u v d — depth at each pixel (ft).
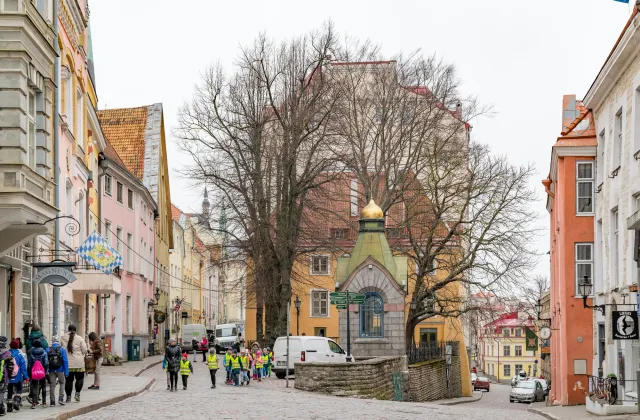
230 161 171.94
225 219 173.88
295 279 185.37
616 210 111.96
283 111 169.99
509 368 506.07
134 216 198.70
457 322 224.94
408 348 158.71
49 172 82.79
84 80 137.69
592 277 128.06
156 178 235.20
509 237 171.63
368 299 150.20
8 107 73.05
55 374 77.46
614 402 97.19
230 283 205.57
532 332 254.68
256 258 170.19
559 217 133.49
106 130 244.42
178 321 294.46
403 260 153.48
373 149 191.31
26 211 73.92
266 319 177.27
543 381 241.55
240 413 77.05
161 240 250.16
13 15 73.46
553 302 161.17
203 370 168.04
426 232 180.24
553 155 135.74
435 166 177.99
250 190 170.30
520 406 192.34
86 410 76.28
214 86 172.45
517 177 174.40
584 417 94.84
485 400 227.81
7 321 89.76
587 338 127.85
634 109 98.73
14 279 92.22
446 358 195.52
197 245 363.35
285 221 169.58
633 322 93.76
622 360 104.63
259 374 138.31
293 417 74.08
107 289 132.67
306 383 117.08
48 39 82.89
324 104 170.60
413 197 180.96
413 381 151.74
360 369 117.60
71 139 125.49
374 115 190.80
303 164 172.24
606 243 115.44
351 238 212.02
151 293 223.71
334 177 172.24
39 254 103.04
